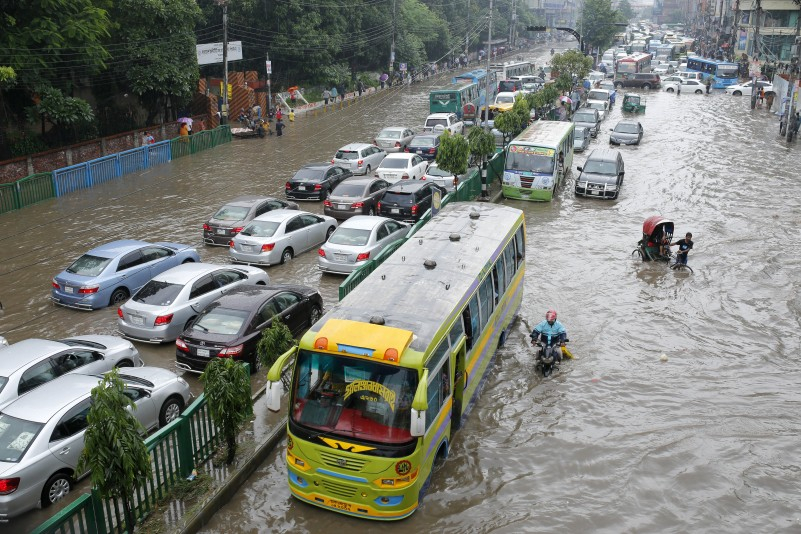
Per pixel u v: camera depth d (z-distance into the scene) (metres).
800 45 49.22
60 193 26.81
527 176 26.44
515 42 126.62
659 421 11.52
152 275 16.94
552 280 18.28
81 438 9.27
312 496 8.99
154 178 30.30
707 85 67.38
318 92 61.91
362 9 68.94
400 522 8.96
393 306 10.01
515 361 13.73
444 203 21.09
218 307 13.08
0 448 8.73
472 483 9.84
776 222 23.48
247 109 47.25
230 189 28.30
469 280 11.29
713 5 127.75
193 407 9.55
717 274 18.62
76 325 15.02
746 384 12.79
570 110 50.34
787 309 16.20
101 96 38.34
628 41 140.12
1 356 10.73
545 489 9.73
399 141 35.66
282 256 19.28
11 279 17.80
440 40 91.50
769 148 37.91
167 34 36.88
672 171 32.12
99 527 7.59
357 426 8.64
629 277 18.47
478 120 45.75
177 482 9.27
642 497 9.53
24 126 32.66
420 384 8.18
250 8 52.66
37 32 27.98
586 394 12.43
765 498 9.49
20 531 8.45
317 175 26.72
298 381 9.01
